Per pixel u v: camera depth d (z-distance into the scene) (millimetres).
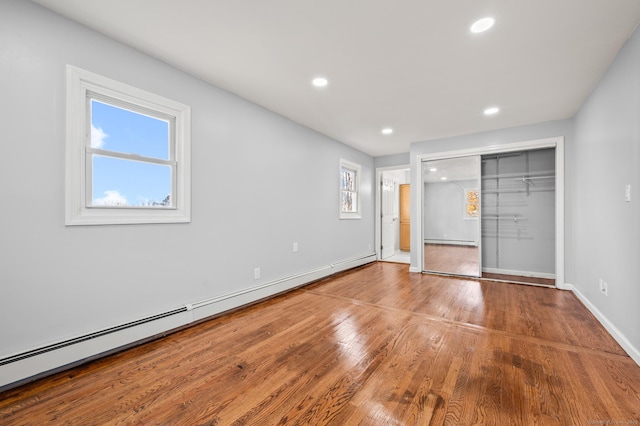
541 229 4434
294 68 2582
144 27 2018
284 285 3746
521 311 2953
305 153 4238
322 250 4629
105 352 2039
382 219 6578
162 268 2439
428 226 4957
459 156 4652
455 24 1962
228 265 3025
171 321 2455
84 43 1993
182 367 1890
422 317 2797
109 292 2109
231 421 1393
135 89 2264
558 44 2180
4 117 1677
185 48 2275
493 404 1500
